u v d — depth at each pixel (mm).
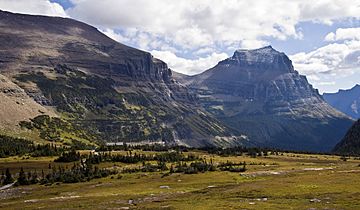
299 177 157625
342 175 154000
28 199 163500
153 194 143625
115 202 122812
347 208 84312
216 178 199500
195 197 120812
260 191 120188
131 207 105000
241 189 128625
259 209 86500
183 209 91812
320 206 88125
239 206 92000
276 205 91875
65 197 156625
